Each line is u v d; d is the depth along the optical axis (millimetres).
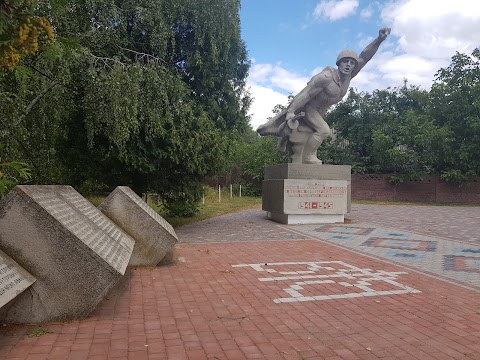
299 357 3553
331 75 13562
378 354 3629
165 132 10281
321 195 13383
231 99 13289
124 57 10398
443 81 25766
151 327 4180
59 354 3514
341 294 5453
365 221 14242
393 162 25969
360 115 27859
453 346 3812
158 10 11055
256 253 8281
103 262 4324
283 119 14578
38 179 9789
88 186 11938
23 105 7977
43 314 4234
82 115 9922
